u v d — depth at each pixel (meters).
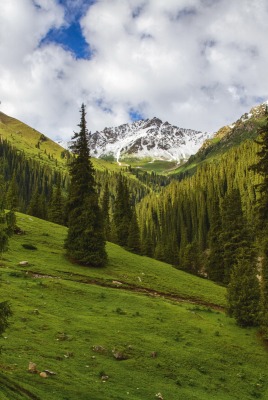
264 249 34.81
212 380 25.94
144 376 23.67
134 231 86.88
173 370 25.73
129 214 95.94
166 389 22.56
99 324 31.19
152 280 56.19
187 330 34.16
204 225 155.75
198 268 85.12
